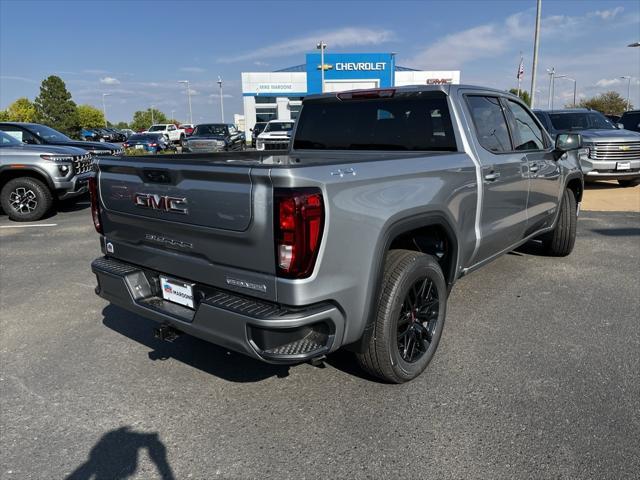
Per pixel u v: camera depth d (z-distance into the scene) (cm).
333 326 261
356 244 263
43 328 424
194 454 260
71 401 312
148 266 315
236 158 458
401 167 297
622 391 310
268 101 4803
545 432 271
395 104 404
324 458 255
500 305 457
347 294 263
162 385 329
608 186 1286
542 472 241
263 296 253
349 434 273
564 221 582
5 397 317
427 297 329
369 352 298
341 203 253
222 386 327
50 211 1041
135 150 2702
